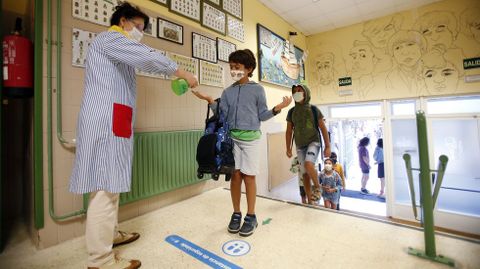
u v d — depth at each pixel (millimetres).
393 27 4316
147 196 1962
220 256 1311
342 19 4512
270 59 3863
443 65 3902
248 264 1231
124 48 1093
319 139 2383
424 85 4074
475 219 3994
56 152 1514
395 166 4645
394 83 4352
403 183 4570
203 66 2590
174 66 1213
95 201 1076
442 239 1418
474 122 3959
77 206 1604
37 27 1435
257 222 1727
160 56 1159
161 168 2084
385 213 4840
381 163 5191
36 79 1430
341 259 1256
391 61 4363
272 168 3838
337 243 1427
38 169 1437
